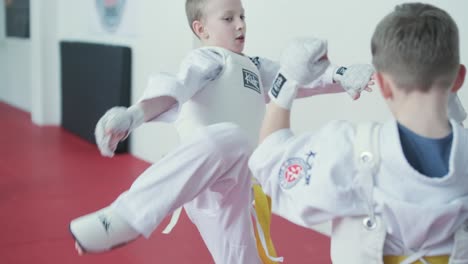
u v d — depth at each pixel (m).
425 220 1.18
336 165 1.23
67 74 6.74
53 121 7.29
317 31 3.38
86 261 2.88
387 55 1.20
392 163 1.19
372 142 1.22
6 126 7.07
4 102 9.61
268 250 2.00
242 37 2.21
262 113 2.15
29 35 8.34
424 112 1.20
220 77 2.04
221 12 2.18
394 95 1.24
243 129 2.06
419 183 1.18
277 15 3.65
